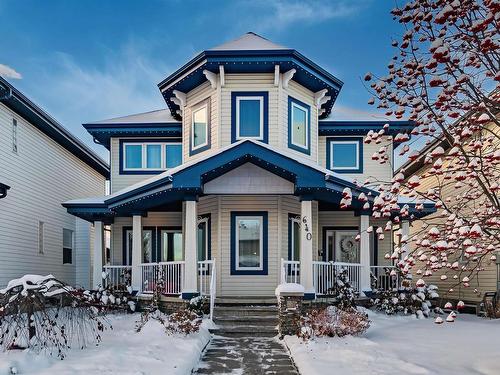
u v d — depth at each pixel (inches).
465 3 186.4
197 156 554.6
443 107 220.8
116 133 633.6
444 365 267.6
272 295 492.1
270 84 531.5
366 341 328.8
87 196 796.6
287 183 448.8
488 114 209.9
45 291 295.4
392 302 478.9
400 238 254.1
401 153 238.5
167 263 471.8
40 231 604.7
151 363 265.0
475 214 252.8
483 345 325.7
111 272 565.6
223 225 502.9
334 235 609.0
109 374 240.2
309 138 566.9
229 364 286.4
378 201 230.5
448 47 182.4
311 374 247.0
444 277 249.0
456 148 217.0
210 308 414.3
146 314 408.2
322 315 357.7
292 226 520.1
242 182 449.4
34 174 584.4
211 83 533.3
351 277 493.7
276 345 340.5
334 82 576.4
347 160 629.0
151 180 518.3
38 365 252.7
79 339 320.5
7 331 279.0
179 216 627.5
